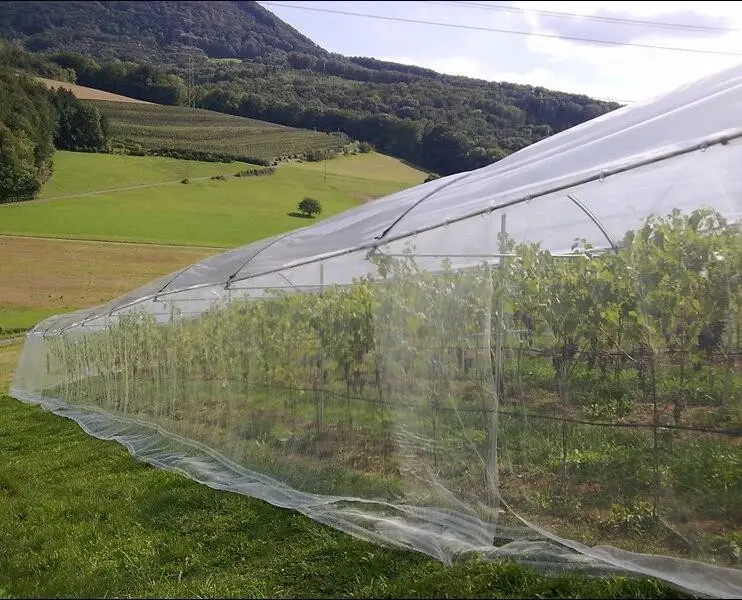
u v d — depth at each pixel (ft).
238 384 26.11
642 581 13.14
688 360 15.34
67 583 16.47
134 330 37.52
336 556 16.56
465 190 19.71
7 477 28.37
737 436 14.82
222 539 18.60
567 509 16.21
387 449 18.37
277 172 209.46
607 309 16.71
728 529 13.56
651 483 15.10
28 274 113.29
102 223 148.05
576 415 17.21
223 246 138.31
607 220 18.25
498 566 14.48
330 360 21.22
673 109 15.94
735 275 14.78
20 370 73.05
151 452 30.27
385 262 18.86
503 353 17.83
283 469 22.74
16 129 158.71
